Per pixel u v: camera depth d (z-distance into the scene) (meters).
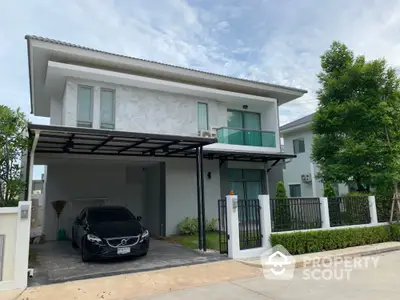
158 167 14.37
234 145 14.94
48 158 11.73
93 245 8.14
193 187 14.33
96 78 12.13
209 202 14.69
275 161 16.08
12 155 7.92
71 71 11.37
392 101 12.82
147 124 13.27
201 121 14.88
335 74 13.73
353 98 13.09
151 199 15.15
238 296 5.66
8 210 6.27
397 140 12.55
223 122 15.74
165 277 6.93
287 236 9.03
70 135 8.52
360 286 6.18
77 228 10.08
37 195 17.05
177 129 14.01
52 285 6.32
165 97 13.96
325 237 9.70
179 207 13.85
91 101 12.20
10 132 7.62
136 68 12.76
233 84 14.95
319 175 14.12
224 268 7.66
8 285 6.04
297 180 21.81
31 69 12.10
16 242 6.24
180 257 8.85
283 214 9.55
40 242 12.17
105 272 7.30
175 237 12.77
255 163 16.16
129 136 8.59
